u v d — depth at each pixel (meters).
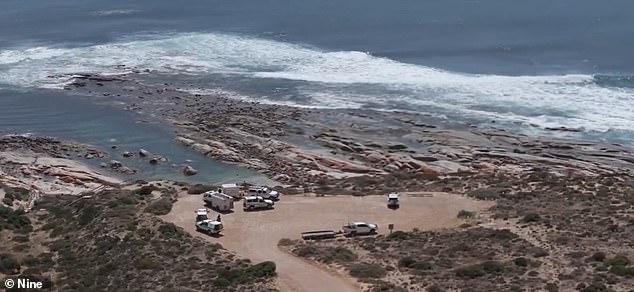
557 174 79.94
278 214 64.12
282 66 134.50
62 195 79.94
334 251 53.50
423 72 128.50
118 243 55.84
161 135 100.31
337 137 96.19
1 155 92.44
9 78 128.88
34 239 61.53
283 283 47.28
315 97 115.25
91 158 93.38
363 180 79.44
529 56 137.88
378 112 107.12
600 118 103.12
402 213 64.44
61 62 139.12
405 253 52.56
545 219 58.41
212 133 99.44
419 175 80.81
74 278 50.59
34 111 111.94
